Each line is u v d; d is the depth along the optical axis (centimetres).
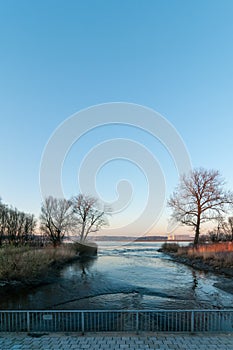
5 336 645
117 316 870
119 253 3475
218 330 749
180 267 2144
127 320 852
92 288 1386
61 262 2139
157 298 1178
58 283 1509
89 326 796
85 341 607
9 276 1408
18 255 1558
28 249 1758
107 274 1805
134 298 1182
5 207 3488
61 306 1077
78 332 667
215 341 607
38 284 1451
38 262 1638
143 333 654
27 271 1480
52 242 2788
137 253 3466
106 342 601
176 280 1591
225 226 3509
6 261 1463
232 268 1741
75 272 1884
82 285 1456
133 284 1477
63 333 660
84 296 1230
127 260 2622
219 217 2912
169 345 585
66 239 2759
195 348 570
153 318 869
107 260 2611
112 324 813
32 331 688
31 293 1289
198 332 660
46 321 848
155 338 623
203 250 2402
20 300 1171
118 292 1298
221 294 1239
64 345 587
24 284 1398
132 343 595
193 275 1761
